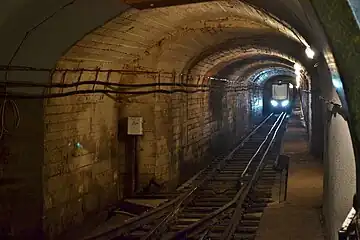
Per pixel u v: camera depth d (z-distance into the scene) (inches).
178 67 492.4
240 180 522.3
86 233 351.3
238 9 305.6
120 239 320.5
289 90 1702.8
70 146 329.7
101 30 288.4
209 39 457.4
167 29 365.7
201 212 416.2
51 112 297.7
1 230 269.1
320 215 321.1
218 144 774.5
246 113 1117.7
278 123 1267.2
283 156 622.2
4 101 257.6
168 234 342.0
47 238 294.8
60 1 229.0
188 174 571.8
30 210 285.7
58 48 274.1
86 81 344.2
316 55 272.2
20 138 277.7
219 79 748.0
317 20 36.9
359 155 37.9
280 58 756.6
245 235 330.6
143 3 260.1
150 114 448.5
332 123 222.7
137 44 372.5
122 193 444.1
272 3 205.0
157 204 414.9
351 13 32.8
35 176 286.4
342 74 34.5
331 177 227.9
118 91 412.8
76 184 340.8
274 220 309.4
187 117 563.5
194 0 257.8
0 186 268.5
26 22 232.1
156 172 456.8
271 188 505.7
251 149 866.8
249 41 509.7
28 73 266.7
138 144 452.1
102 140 393.7
